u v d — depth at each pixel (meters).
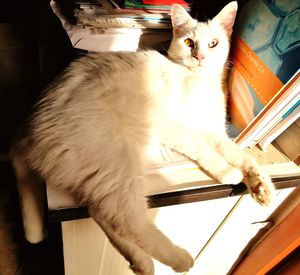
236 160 0.73
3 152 1.42
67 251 0.73
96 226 0.68
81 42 0.85
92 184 0.63
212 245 0.95
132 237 0.65
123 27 0.88
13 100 1.32
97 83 0.75
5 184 1.42
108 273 0.88
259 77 0.68
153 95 0.83
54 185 0.65
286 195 0.85
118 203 0.63
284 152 0.79
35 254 1.19
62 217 0.61
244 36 0.77
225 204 0.78
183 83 0.86
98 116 0.69
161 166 0.71
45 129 0.68
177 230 0.82
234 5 0.80
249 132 0.73
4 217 1.29
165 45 0.98
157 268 0.94
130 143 0.72
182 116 0.85
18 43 1.19
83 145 0.65
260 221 0.93
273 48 0.62
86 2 0.89
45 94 0.74
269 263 0.91
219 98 0.86
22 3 1.16
